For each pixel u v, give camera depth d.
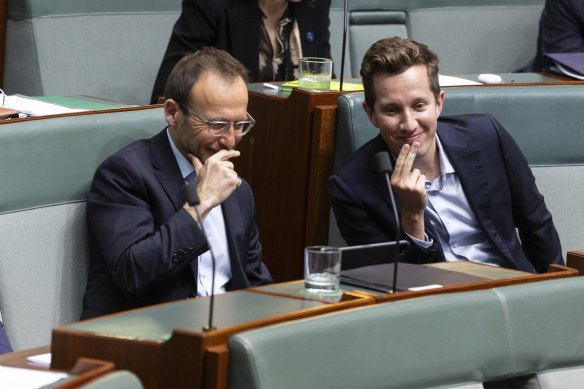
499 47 16.11
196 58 7.57
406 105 8.00
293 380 4.66
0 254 7.27
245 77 7.71
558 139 9.48
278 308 5.08
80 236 7.69
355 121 8.79
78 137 7.70
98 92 13.06
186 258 7.17
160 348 4.61
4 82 12.66
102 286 7.45
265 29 12.06
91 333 4.77
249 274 8.01
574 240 9.54
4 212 7.34
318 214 9.10
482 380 5.42
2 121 7.41
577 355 5.74
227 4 12.00
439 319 5.24
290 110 9.24
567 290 5.72
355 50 14.79
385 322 5.04
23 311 7.35
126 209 7.38
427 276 5.91
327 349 4.80
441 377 5.24
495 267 6.30
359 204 8.20
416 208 7.89
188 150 7.61
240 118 7.58
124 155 7.55
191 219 7.20
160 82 12.12
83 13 12.96
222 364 4.52
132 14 13.38
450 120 8.70
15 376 4.61
